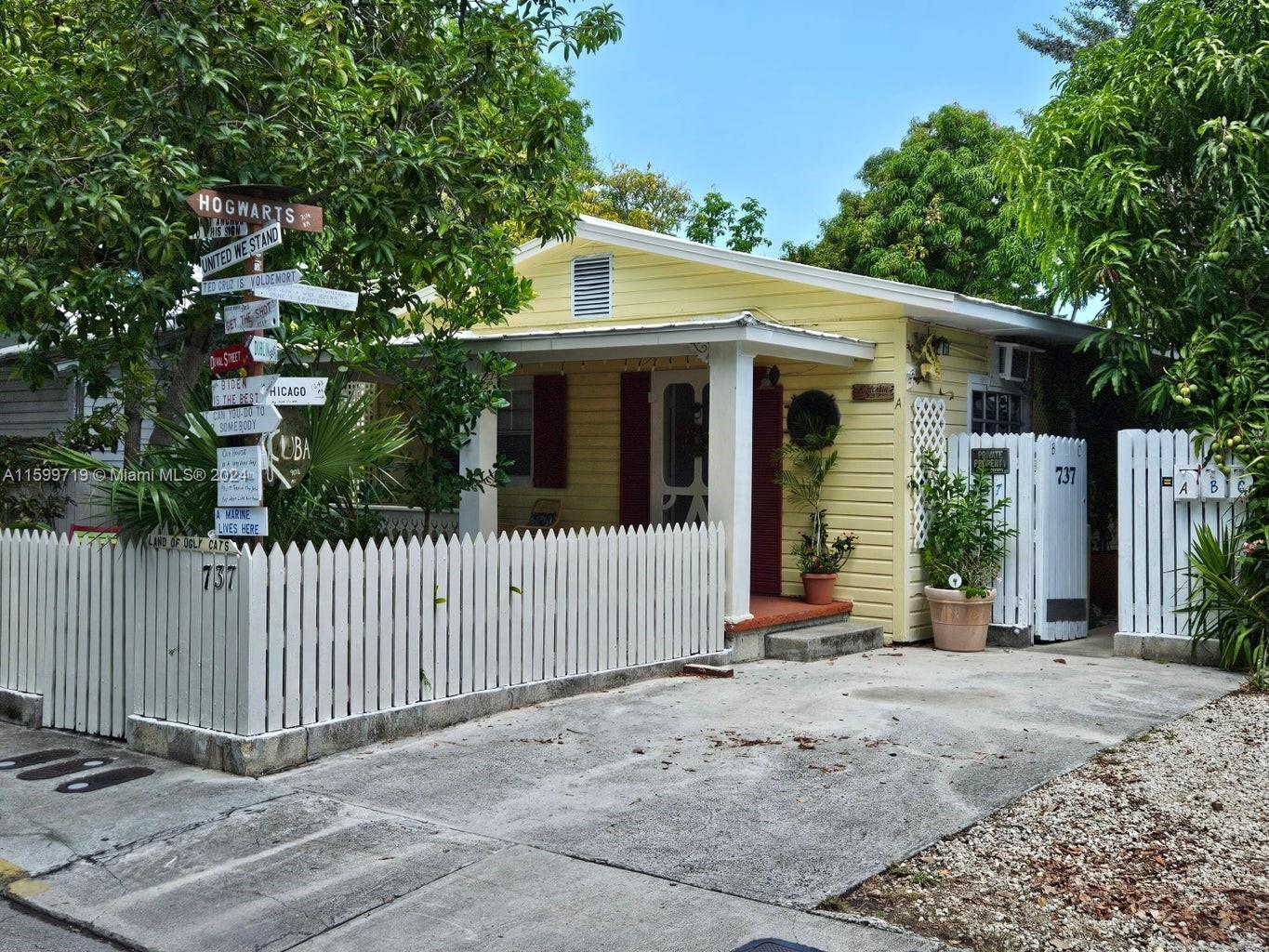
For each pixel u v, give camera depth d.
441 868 5.27
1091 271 11.33
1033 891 4.95
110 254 8.77
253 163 8.57
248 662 6.73
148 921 4.86
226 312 7.14
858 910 4.76
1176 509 10.48
